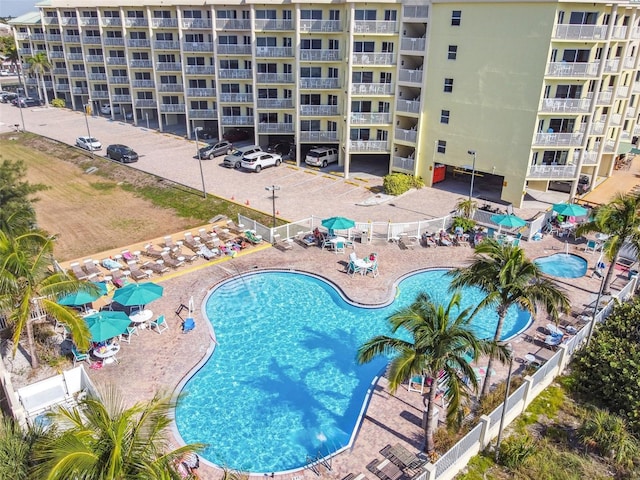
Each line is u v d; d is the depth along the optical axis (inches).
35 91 3693.4
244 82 2300.7
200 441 748.0
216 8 2185.0
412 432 754.2
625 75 1818.4
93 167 2103.8
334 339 1003.9
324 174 1977.1
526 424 788.0
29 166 2153.1
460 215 1531.7
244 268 1259.2
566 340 951.0
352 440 738.8
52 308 788.0
